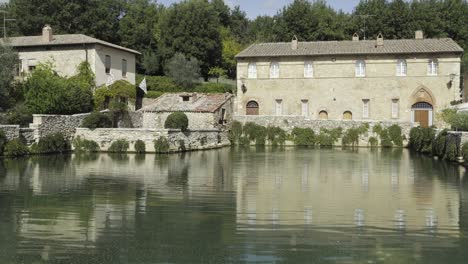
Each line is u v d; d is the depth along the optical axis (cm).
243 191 1950
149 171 2545
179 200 1750
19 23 6225
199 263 1093
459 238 1278
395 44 5291
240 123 4875
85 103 4284
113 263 1089
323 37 7200
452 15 6906
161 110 4616
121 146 3606
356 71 5297
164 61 7062
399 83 5181
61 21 6275
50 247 1190
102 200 1736
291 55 5391
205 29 7181
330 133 4738
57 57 4847
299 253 1157
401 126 4597
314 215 1523
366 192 1945
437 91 5081
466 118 3275
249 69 5547
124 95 4809
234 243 1230
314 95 5391
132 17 7725
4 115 3534
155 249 1182
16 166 2670
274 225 1402
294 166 2862
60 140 3497
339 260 1113
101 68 4875
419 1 7188
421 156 3603
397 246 1211
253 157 3450
